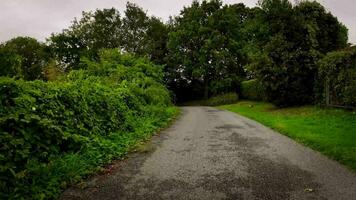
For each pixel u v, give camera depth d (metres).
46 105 7.42
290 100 22.45
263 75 22.64
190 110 27.73
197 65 50.12
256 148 9.23
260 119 16.83
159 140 10.81
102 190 5.78
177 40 50.47
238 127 14.06
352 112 14.97
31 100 6.82
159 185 6.04
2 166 5.27
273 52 22.03
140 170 7.04
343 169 6.88
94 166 7.15
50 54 61.69
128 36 59.84
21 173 5.40
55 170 6.11
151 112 16.22
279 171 6.81
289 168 7.03
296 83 21.64
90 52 56.47
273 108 23.88
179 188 5.86
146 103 17.22
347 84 16.08
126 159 8.05
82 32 60.53
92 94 10.30
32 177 5.65
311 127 12.46
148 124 13.28
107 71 17.86
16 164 5.75
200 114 22.45
